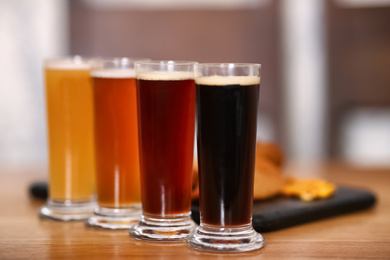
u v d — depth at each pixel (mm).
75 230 921
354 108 2619
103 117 901
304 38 2623
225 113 797
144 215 870
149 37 2672
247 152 809
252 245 822
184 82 834
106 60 899
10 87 2656
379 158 2623
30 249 832
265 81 2654
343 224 959
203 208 824
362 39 2590
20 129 2686
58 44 2656
